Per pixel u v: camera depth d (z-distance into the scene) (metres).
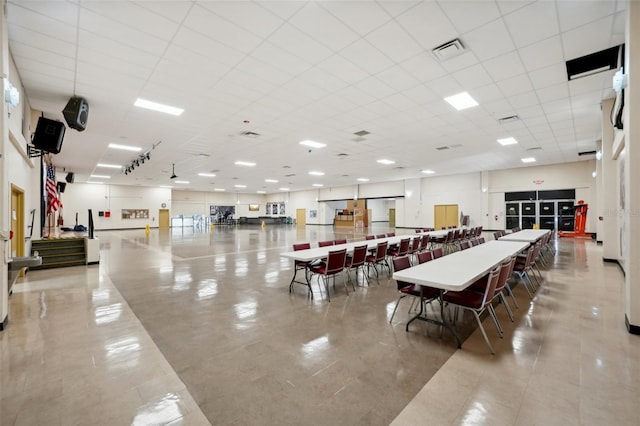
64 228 14.63
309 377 2.12
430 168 13.30
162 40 3.27
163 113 5.61
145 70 3.94
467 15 2.91
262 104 5.20
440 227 16.33
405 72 4.06
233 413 1.74
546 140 8.12
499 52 3.58
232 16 2.88
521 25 3.07
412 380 2.08
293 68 3.93
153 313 3.50
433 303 3.85
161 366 2.29
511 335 2.84
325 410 1.77
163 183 19.20
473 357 2.41
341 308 3.68
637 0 2.69
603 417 1.69
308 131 6.95
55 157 9.98
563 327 3.02
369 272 5.89
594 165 11.70
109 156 9.86
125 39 3.24
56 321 3.24
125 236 14.69
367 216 22.06
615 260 6.47
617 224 6.40
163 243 11.33
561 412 1.73
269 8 2.78
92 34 3.14
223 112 5.60
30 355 2.46
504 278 3.00
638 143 2.75
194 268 6.28
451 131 7.02
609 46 3.46
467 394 1.91
